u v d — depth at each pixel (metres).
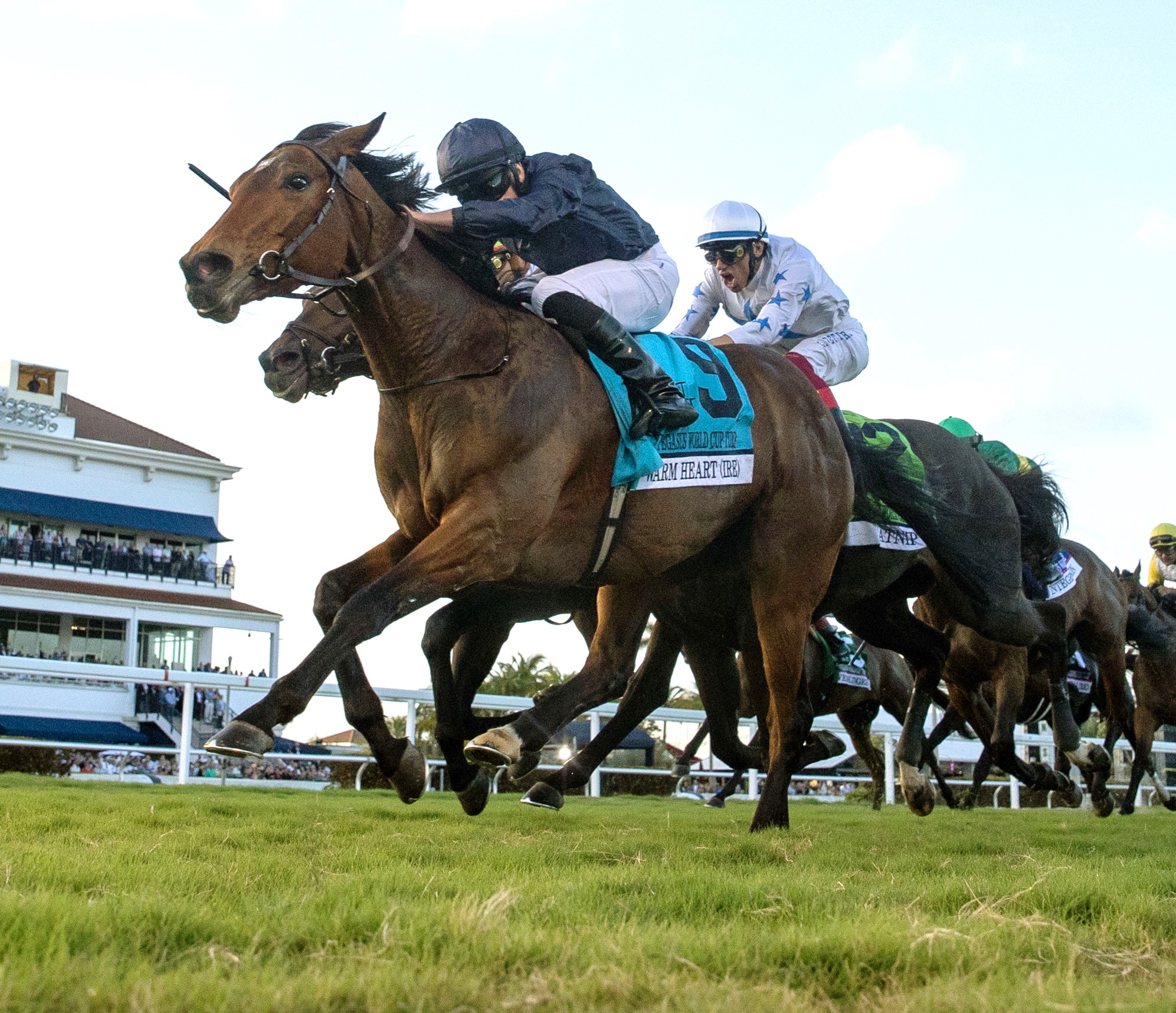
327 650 3.28
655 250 4.26
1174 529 10.07
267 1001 1.47
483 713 10.98
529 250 4.21
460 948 1.86
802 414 4.44
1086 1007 1.56
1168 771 16.23
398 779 3.95
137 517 34.41
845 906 2.54
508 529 3.60
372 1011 1.49
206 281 3.32
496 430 3.60
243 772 13.65
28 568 31.56
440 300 3.67
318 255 3.50
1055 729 7.24
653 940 1.95
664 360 4.12
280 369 4.68
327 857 3.44
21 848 3.25
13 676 28.83
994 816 8.35
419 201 3.80
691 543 4.08
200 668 33.03
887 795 12.80
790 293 5.36
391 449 3.81
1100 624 7.43
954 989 1.67
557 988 1.64
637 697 5.47
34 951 1.66
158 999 1.44
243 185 3.47
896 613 5.94
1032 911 2.59
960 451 5.54
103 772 12.94
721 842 4.32
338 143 3.59
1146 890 2.85
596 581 3.98
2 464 33.06
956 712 8.91
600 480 3.83
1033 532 6.04
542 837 4.43
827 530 4.45
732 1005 1.54
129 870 2.76
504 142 4.02
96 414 38.12
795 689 4.52
